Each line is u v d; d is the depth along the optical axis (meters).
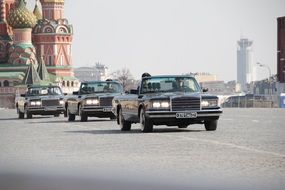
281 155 24.47
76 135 38.69
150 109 38.59
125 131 41.75
